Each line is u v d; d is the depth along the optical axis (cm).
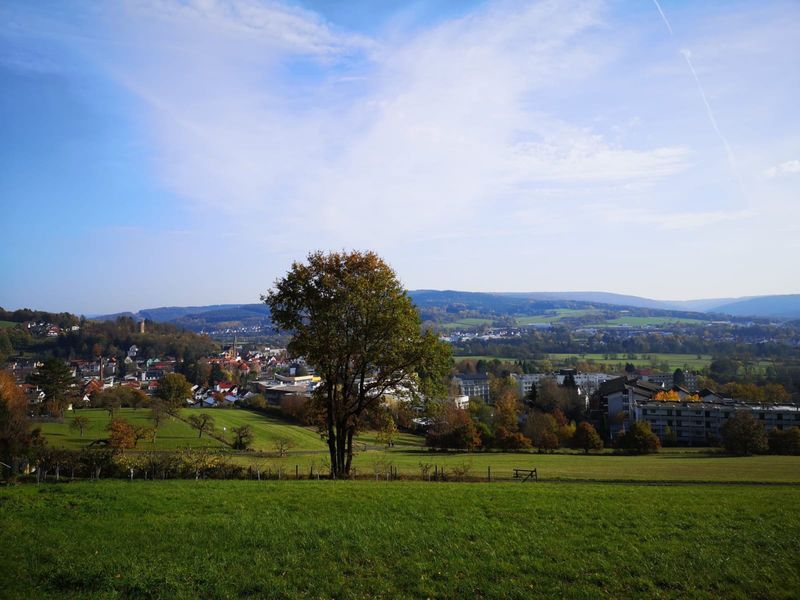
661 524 2059
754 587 1489
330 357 3762
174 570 1521
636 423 8925
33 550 1653
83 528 1895
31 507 2177
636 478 4944
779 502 2495
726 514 2228
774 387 14325
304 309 3866
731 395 14775
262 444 9344
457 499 2439
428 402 4059
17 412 6831
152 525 1933
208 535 1828
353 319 3806
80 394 14412
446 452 8988
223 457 4416
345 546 1748
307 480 3400
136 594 1385
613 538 1878
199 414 12062
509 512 2203
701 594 1449
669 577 1545
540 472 5647
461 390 17925
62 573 1484
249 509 2188
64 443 8088
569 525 2033
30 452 3953
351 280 3703
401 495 2514
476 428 9588
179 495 2456
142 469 3912
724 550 1762
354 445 9756
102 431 9262
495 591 1443
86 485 2780
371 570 1566
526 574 1561
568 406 13712
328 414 3950
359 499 2408
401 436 11038
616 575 1559
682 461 7281
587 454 8725
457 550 1725
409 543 1783
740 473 5522
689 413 11381
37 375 11600
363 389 3906
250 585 1444
